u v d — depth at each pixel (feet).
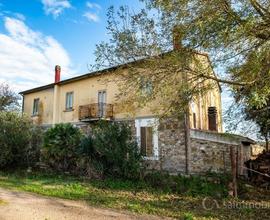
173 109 31.76
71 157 47.37
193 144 47.60
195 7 26.58
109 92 60.64
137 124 53.98
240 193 34.53
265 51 24.75
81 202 28.19
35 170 51.49
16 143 52.13
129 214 24.16
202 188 35.65
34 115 78.95
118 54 30.73
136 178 39.81
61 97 72.69
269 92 24.04
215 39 25.50
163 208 26.91
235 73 28.09
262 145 53.31
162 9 27.32
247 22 22.99
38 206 25.34
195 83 30.45
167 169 48.75
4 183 37.96
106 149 40.83
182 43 28.04
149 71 30.42
